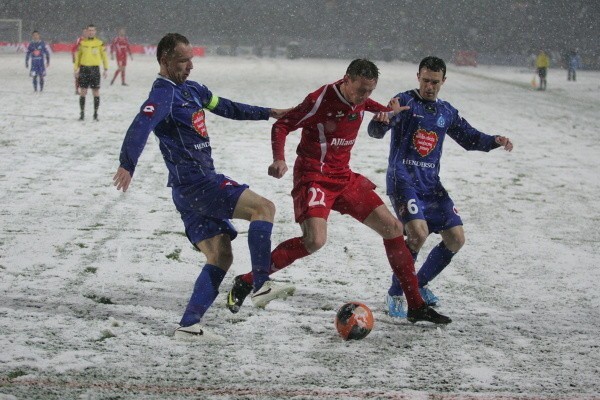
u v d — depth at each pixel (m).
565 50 95.88
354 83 8.98
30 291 10.42
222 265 9.16
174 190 9.12
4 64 63.53
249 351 8.62
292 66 77.19
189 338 8.84
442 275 11.98
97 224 14.32
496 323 9.84
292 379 7.84
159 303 10.17
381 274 11.91
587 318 10.09
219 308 10.11
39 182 17.84
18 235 13.30
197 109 8.99
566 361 8.56
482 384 7.84
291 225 14.73
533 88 56.44
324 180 9.47
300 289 11.02
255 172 19.80
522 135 29.30
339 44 107.38
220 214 9.00
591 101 45.56
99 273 11.37
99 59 28.80
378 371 8.14
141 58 82.44
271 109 9.76
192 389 7.50
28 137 24.34
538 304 10.65
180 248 12.91
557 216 16.33
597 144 27.27
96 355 8.30
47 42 96.25
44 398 7.16
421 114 10.08
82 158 21.03
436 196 10.29
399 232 9.54
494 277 11.91
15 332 8.88
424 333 9.43
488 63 102.62
